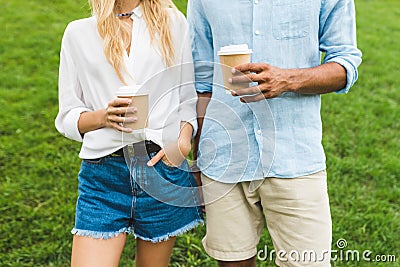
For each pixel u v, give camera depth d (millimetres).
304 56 2301
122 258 3549
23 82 6492
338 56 2289
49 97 6070
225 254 2523
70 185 4414
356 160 4750
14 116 5645
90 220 2367
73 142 5125
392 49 7953
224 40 2357
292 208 2375
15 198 4246
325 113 5691
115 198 2381
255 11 2283
